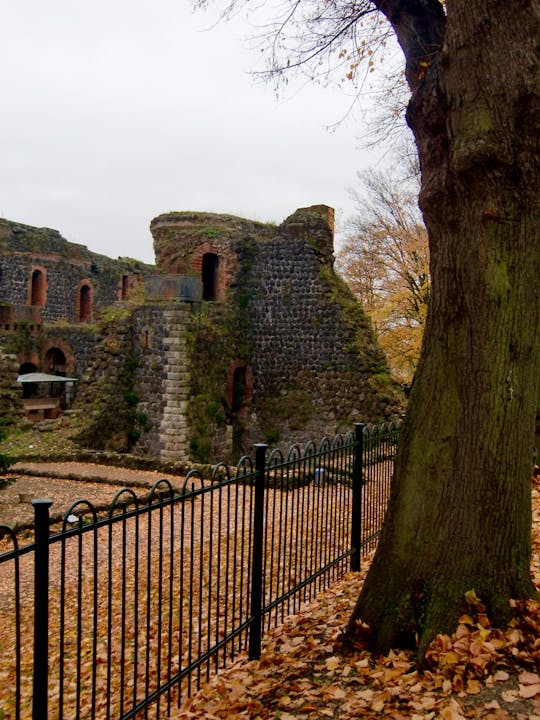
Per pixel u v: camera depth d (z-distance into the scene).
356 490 8.64
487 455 5.38
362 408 22.53
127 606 8.37
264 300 24.22
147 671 4.62
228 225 25.69
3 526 3.50
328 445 7.93
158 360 21.58
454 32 5.34
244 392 24.14
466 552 5.39
